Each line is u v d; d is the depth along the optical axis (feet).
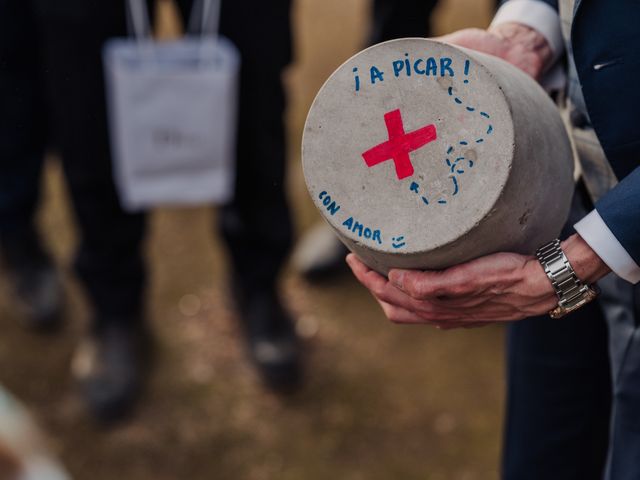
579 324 4.68
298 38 12.02
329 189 3.60
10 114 7.50
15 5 7.02
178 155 6.57
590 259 3.64
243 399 7.53
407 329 8.16
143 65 6.40
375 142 3.55
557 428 4.97
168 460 7.08
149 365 7.77
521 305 3.77
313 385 7.64
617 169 3.86
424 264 3.59
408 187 3.52
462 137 3.47
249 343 7.66
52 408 7.48
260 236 7.30
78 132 6.63
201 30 6.70
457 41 4.25
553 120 3.76
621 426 4.30
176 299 8.42
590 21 3.69
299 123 10.52
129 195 6.67
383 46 3.54
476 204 3.44
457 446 7.14
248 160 6.97
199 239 9.09
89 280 7.36
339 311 8.36
